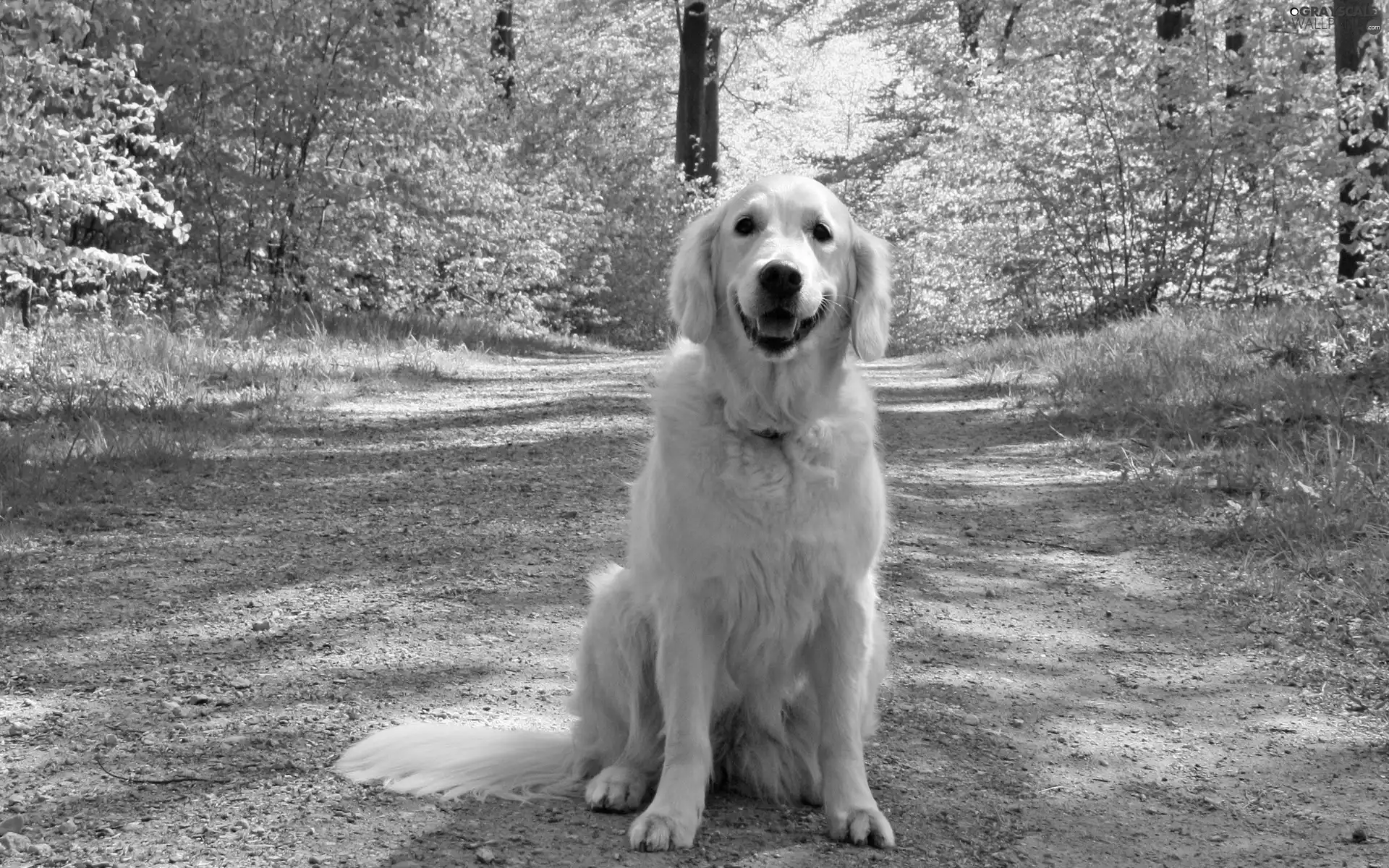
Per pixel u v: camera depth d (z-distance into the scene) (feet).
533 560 19.31
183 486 24.30
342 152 59.77
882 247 12.34
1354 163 34.71
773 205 11.57
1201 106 54.34
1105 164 57.67
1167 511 22.57
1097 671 15.06
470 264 74.18
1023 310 63.31
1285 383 30.30
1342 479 21.52
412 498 23.75
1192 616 17.12
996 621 16.99
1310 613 16.56
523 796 11.07
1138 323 49.01
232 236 54.80
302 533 20.88
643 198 99.86
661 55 115.34
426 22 57.16
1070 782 11.72
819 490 10.69
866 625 11.05
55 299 45.75
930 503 24.12
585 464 27.45
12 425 28.30
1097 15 56.18
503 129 82.79
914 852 10.11
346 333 51.16
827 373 11.41
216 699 13.30
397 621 16.22
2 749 11.79
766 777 11.47
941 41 95.40
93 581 17.76
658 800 10.35
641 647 11.34
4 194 34.35
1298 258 50.70
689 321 11.51
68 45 34.24
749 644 11.09
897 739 12.72
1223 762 12.28
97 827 10.05
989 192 61.72
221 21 51.37
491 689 13.91
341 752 11.85
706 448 10.73
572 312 97.40
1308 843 10.39
